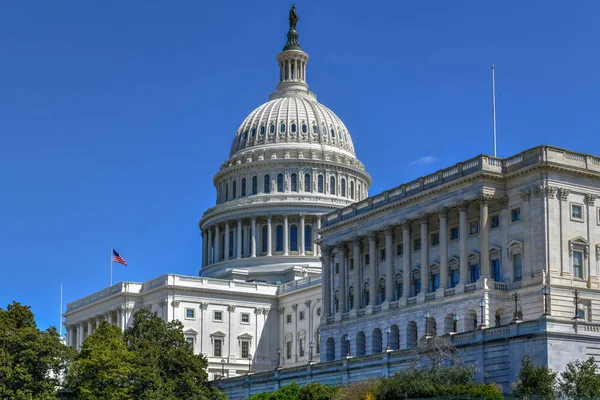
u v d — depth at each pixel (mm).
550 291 101812
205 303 173375
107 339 110188
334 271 138500
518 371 85812
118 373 105750
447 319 112125
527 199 107188
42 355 106250
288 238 197375
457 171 114625
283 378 117812
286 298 178500
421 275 118625
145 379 107750
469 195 111625
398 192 125625
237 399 125438
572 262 105812
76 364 107688
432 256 118750
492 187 110000
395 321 121375
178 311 171000
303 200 198750
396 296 124688
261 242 199000
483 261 109250
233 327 175000
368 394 85562
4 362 103000
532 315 103312
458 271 114375
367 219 130375
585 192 108000
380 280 128250
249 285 178875
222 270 198375
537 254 104812
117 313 180000
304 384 114125
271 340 178625
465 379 84875
